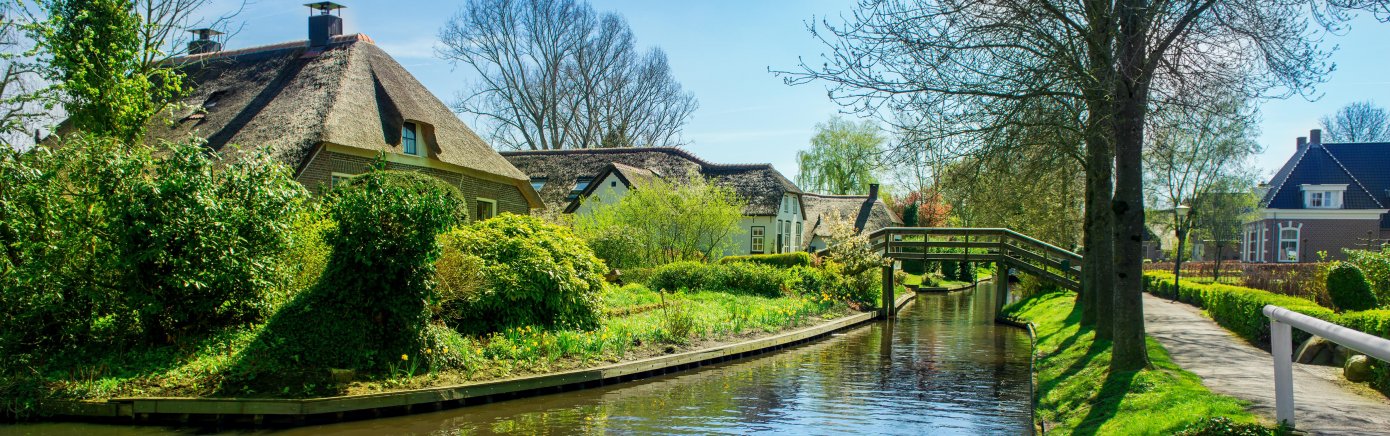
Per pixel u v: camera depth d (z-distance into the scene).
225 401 8.70
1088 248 15.53
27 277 9.28
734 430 9.19
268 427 8.64
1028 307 23.86
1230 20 8.94
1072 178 16.75
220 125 19.56
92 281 9.69
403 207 9.99
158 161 9.60
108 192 9.35
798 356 15.41
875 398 11.21
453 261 12.10
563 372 11.28
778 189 37.59
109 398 8.73
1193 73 9.54
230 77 22.81
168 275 9.38
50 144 16.66
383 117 20.28
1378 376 7.96
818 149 55.06
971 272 46.06
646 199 27.95
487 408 10.01
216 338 9.95
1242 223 29.34
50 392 8.75
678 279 22.89
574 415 9.81
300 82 20.75
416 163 20.66
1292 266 25.83
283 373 9.19
